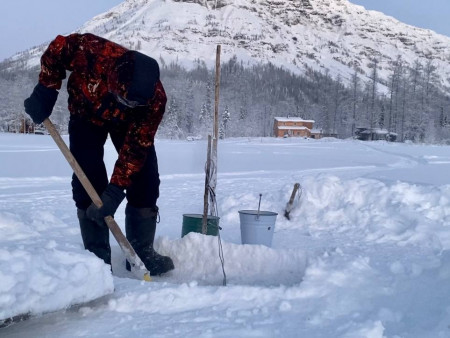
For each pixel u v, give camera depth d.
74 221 7.22
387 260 4.51
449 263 3.87
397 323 2.97
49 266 2.84
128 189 4.27
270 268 4.32
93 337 2.65
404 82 102.25
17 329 2.72
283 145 50.94
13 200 10.16
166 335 2.67
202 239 4.60
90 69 3.69
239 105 110.19
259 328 2.79
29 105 3.65
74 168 3.55
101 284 3.01
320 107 126.00
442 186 7.22
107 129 3.92
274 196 8.06
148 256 4.31
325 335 2.71
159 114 3.66
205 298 3.19
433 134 92.44
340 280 3.51
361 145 52.59
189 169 18.98
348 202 7.18
